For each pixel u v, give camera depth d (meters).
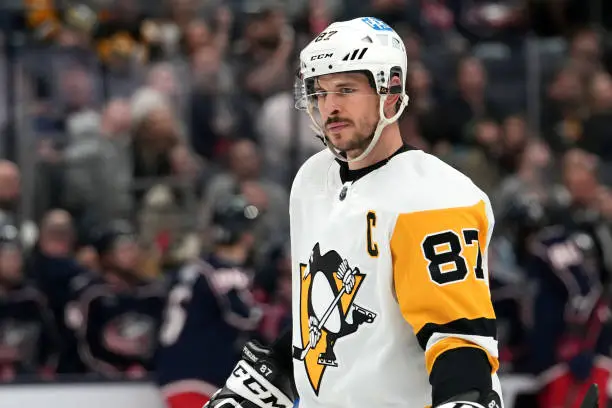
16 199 17.17
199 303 15.03
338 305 6.66
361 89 6.55
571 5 22.58
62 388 15.19
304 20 20.81
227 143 18.45
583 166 17.95
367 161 6.72
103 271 16.05
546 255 16.42
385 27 6.73
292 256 7.14
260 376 7.48
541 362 16.25
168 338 15.14
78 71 17.92
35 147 17.41
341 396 6.70
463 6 23.11
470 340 6.11
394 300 6.48
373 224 6.48
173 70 18.77
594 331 16.41
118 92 18.39
